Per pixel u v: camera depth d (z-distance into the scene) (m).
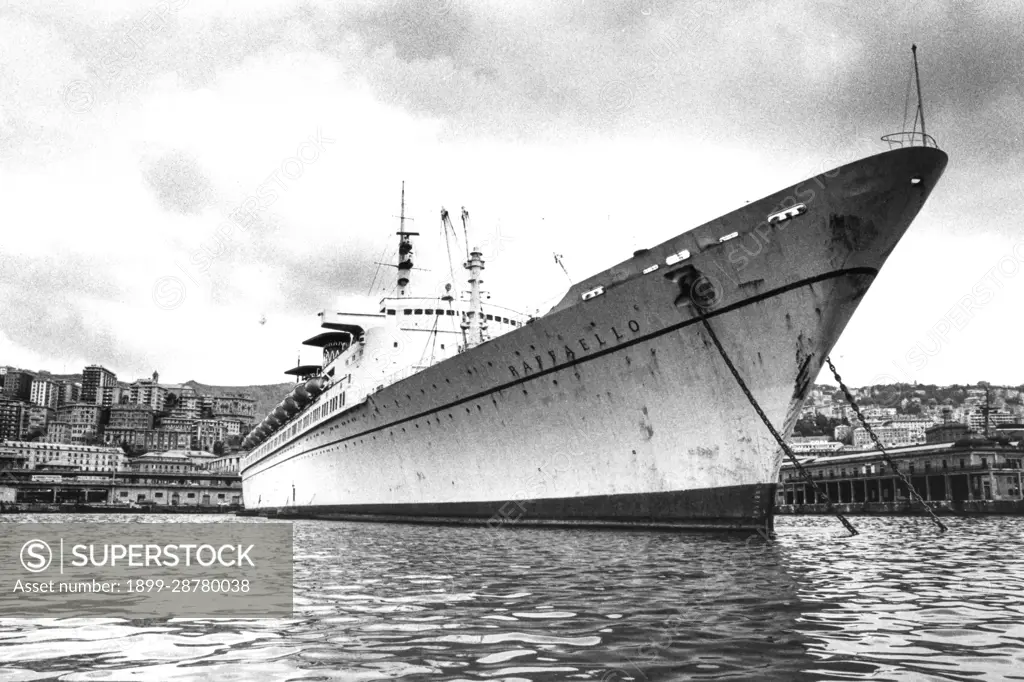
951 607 13.34
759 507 25.52
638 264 26.88
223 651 11.09
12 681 9.60
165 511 147.62
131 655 10.95
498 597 15.12
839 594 14.73
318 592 16.62
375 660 10.32
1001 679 8.91
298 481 66.56
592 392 29.52
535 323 30.19
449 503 39.00
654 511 28.38
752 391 25.30
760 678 9.10
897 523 50.09
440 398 37.47
